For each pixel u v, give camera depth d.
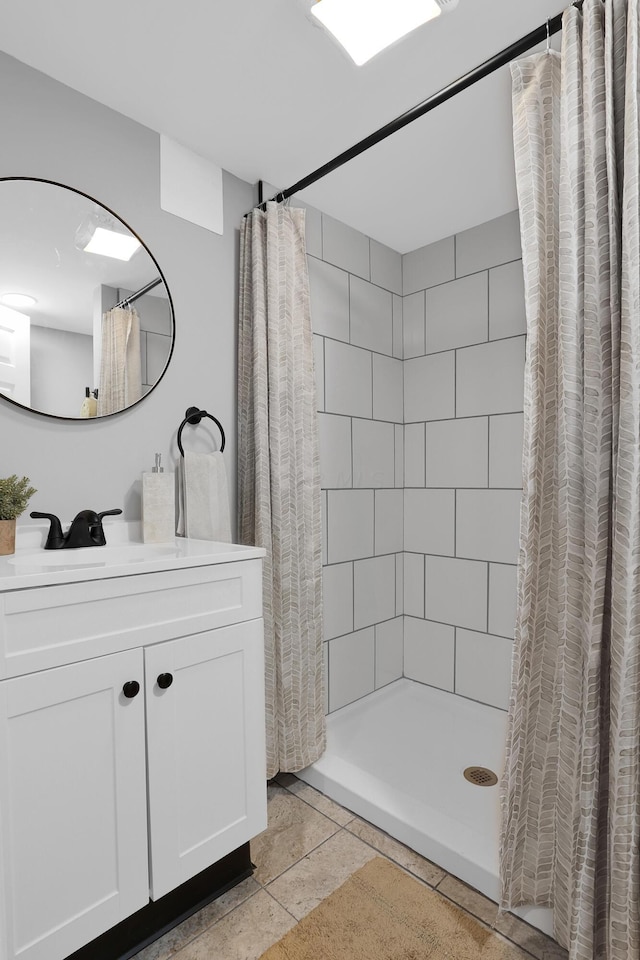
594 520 1.09
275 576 1.90
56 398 1.51
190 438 1.84
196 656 1.32
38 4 1.27
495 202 2.24
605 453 1.08
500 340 2.36
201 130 1.76
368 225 2.45
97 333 1.59
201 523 1.78
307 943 1.27
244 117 1.70
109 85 1.55
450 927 1.32
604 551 1.08
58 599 1.08
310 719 1.98
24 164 1.46
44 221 1.49
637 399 1.00
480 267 2.44
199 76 1.52
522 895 1.31
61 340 1.52
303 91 1.59
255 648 1.46
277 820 1.75
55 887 1.08
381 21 1.22
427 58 1.47
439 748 2.15
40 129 1.49
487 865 1.43
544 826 1.28
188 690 1.31
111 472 1.64
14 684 1.03
